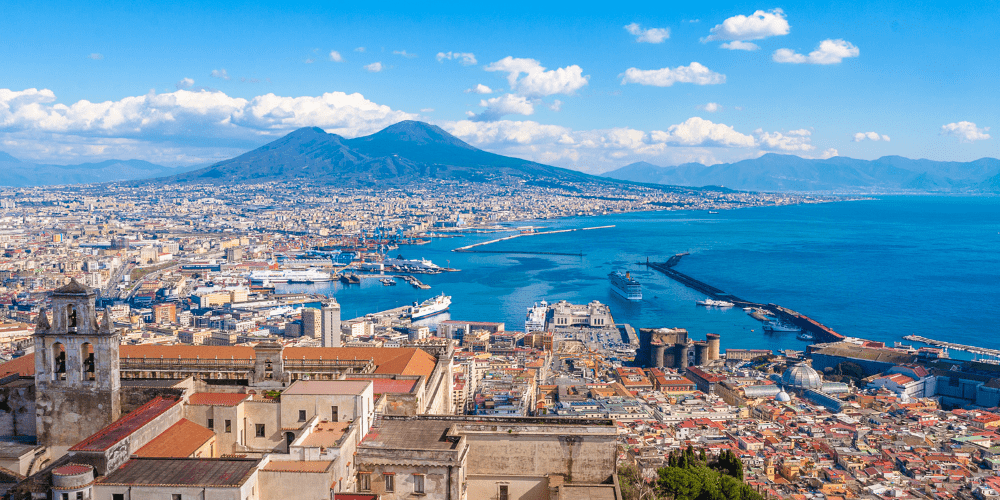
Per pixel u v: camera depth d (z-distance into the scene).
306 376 155.12
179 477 93.06
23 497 91.69
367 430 116.06
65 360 113.94
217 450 113.62
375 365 158.12
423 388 139.50
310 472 94.75
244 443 115.31
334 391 115.19
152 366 151.88
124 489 90.44
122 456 96.75
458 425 115.31
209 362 151.62
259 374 136.62
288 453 99.38
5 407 119.94
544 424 115.00
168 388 116.06
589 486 111.31
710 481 142.00
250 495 92.81
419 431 113.88
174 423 111.06
